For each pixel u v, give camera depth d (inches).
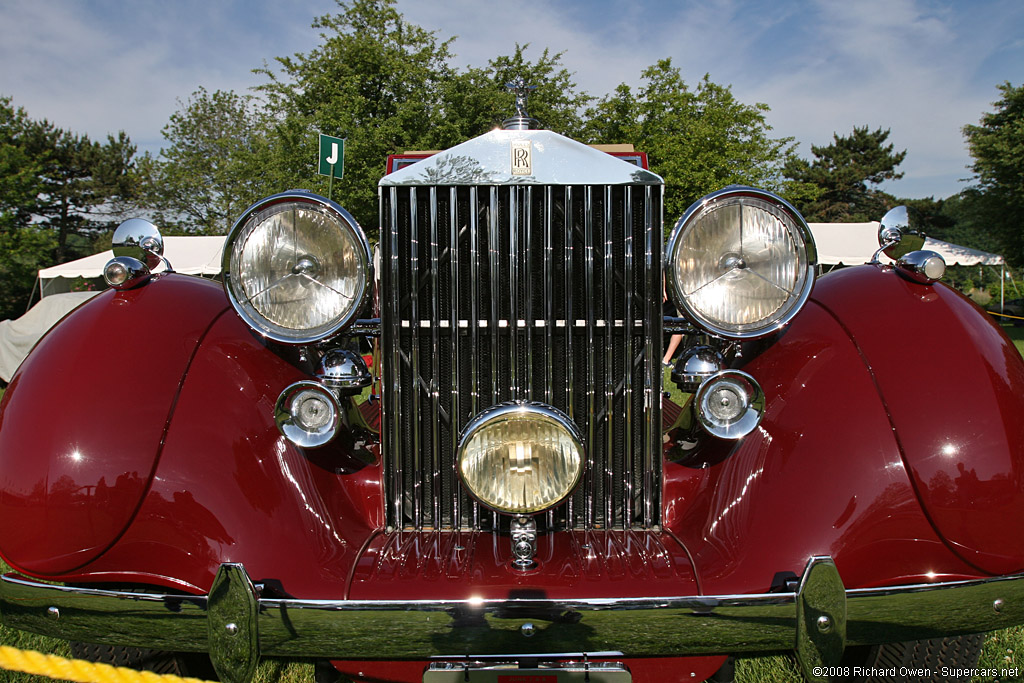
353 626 58.2
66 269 685.3
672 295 69.9
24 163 1242.0
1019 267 1141.7
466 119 705.0
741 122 759.1
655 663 70.6
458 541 71.6
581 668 60.1
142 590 66.6
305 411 68.7
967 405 64.6
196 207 1552.7
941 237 2087.8
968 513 62.4
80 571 64.2
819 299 80.0
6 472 63.1
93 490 62.5
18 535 62.8
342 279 70.3
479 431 63.5
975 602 60.1
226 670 58.8
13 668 58.5
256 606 58.4
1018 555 62.8
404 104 702.5
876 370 69.2
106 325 70.1
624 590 61.6
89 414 64.2
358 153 664.4
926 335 69.3
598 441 74.7
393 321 73.2
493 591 61.5
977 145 1094.4
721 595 58.7
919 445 64.3
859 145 2103.8
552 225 72.0
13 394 66.6
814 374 72.6
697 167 673.0
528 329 72.2
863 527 64.0
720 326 70.9
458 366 73.2
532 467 64.0
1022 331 717.3
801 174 2071.9
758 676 92.7
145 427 65.2
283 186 724.0
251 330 73.5
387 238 72.2
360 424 81.7
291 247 70.2
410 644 58.7
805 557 63.9
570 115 749.9
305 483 70.6
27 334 382.9
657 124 700.7
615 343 73.9
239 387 71.2
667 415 106.3
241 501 65.7
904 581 64.7
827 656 58.3
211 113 1574.8
